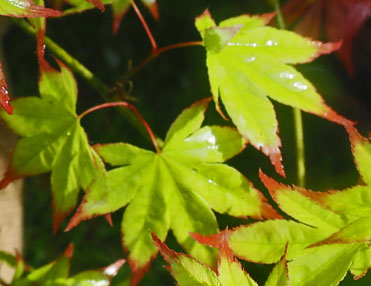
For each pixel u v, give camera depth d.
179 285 0.62
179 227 0.69
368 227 0.65
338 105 1.40
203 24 0.70
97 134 1.36
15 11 0.62
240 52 0.69
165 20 1.58
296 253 0.65
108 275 0.73
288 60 0.69
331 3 0.78
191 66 1.52
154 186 0.69
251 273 0.74
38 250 1.24
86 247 1.24
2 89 0.62
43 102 0.70
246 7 1.47
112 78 1.55
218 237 0.65
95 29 1.60
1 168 0.83
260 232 0.65
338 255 0.65
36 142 0.70
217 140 0.69
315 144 1.35
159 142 0.74
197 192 0.69
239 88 0.69
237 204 0.69
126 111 0.74
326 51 0.69
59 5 0.71
